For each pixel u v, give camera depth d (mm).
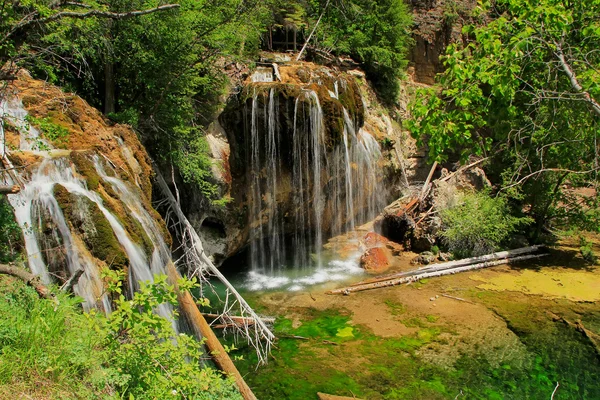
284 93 12250
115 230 6609
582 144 9102
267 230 13555
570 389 7938
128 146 8719
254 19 12344
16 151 6543
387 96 19281
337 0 19281
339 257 14242
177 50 10062
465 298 11555
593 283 12523
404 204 16391
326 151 13289
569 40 7094
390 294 11789
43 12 6000
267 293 11773
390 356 8867
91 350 4344
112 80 10102
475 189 16234
